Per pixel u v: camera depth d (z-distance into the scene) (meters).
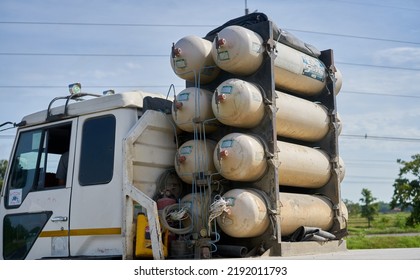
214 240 4.86
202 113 5.05
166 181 5.14
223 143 4.86
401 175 49.94
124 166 4.74
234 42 5.00
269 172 4.93
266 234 4.82
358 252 5.30
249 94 4.87
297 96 6.15
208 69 5.31
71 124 5.44
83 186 5.14
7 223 5.72
